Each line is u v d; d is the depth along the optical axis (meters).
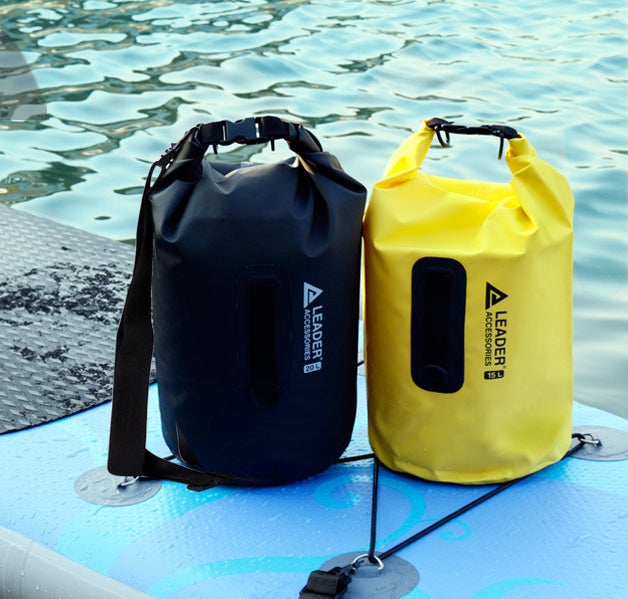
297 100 4.85
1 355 2.40
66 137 4.54
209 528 1.79
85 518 1.82
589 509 1.83
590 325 3.13
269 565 1.69
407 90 4.96
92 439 2.07
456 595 1.61
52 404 2.20
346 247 1.77
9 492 1.90
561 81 5.05
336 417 1.87
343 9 6.39
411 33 5.88
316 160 1.74
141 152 4.37
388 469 1.97
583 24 6.01
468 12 6.29
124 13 6.35
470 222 1.81
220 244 1.70
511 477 1.90
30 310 2.64
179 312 1.75
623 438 2.07
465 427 1.85
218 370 1.77
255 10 6.38
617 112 4.64
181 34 5.91
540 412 1.88
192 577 1.66
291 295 1.73
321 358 1.80
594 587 1.62
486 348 1.79
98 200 3.97
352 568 1.66
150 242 1.77
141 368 1.77
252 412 1.80
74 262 2.96
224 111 4.72
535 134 4.39
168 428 1.90
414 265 1.79
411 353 1.83
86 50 5.64
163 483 1.93
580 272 3.40
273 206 1.70
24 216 3.31
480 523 1.80
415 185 1.85
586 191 3.88
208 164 1.84
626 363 2.95
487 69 5.25
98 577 1.66
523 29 5.97
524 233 1.76
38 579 1.70
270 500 1.87
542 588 1.62
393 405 1.90
